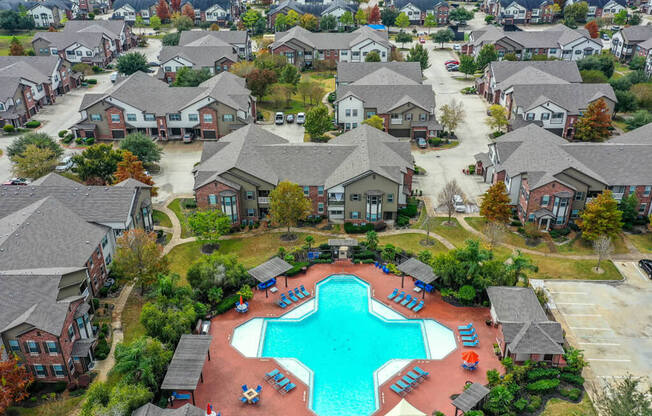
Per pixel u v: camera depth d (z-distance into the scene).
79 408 49.50
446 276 63.12
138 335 58.34
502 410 48.16
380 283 67.31
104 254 67.44
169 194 90.25
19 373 48.25
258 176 79.19
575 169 76.50
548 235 77.44
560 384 51.97
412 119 110.94
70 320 52.66
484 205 77.38
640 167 80.12
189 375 49.81
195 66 142.62
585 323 59.97
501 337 55.84
